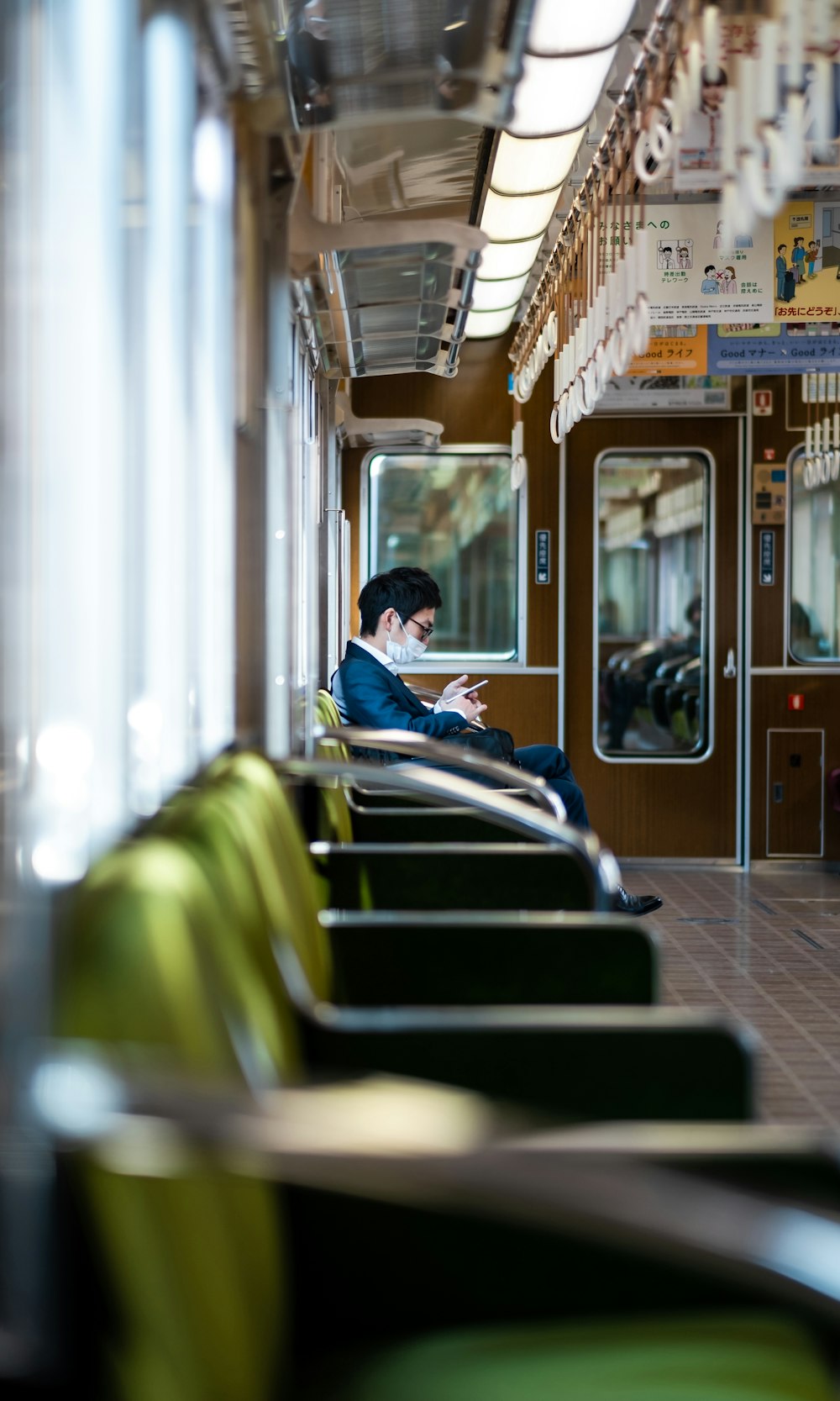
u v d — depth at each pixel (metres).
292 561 4.38
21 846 1.62
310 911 2.64
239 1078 1.52
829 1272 1.06
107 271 2.11
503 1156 1.12
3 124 1.53
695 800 8.84
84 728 1.96
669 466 8.78
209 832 2.08
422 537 8.79
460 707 5.99
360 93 3.24
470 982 2.77
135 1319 1.30
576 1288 1.77
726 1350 1.61
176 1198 1.29
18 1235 1.39
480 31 3.02
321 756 4.51
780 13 3.11
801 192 6.24
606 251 5.02
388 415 8.70
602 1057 2.14
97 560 2.07
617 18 3.77
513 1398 1.51
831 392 8.38
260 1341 1.44
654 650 8.83
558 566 8.71
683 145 4.41
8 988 1.55
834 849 8.78
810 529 8.75
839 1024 5.03
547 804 4.13
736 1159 1.51
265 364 3.83
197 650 3.06
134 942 1.45
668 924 7.02
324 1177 1.11
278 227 3.77
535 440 8.69
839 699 8.77
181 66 2.60
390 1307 1.79
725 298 6.23
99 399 2.08
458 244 3.76
